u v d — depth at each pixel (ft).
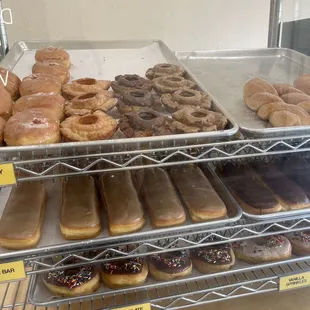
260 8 5.45
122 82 3.53
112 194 2.84
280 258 3.02
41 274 2.81
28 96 3.02
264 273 3.05
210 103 3.12
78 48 4.77
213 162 3.24
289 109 3.07
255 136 2.71
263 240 3.10
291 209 2.91
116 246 2.62
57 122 2.60
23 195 2.85
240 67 4.58
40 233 2.62
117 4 4.87
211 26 5.43
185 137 2.45
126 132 2.62
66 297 2.68
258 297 3.08
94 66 4.30
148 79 3.86
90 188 2.91
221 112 2.92
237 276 3.03
